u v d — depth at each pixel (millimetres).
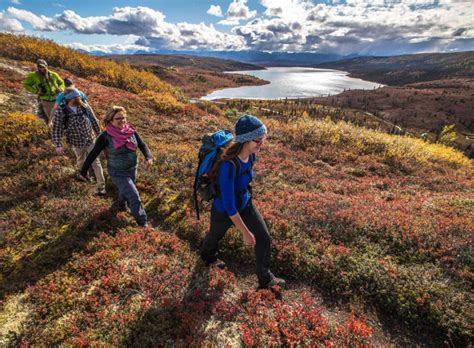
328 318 3781
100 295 3828
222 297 3910
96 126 6289
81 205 5707
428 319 3662
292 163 10094
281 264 4668
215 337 3301
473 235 5145
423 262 4648
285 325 3439
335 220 5695
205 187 3381
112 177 5145
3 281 4035
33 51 22141
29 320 3467
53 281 4008
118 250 4637
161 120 12820
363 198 7281
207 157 3318
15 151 7566
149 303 3666
